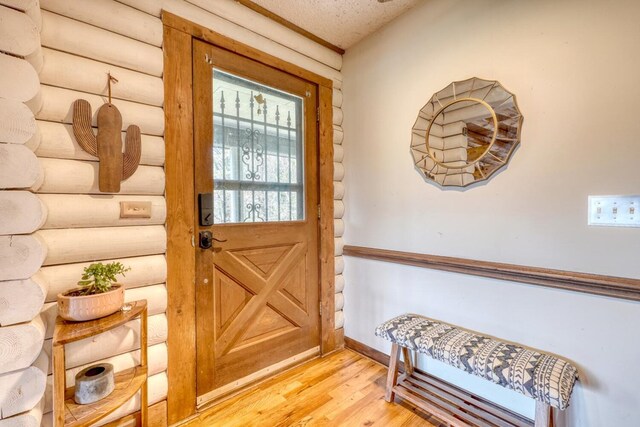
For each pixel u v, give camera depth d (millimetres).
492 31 1597
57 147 1248
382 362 2180
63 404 1019
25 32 987
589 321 1312
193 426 1561
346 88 2426
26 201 992
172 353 1558
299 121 2172
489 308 1626
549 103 1414
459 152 1729
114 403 1160
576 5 1331
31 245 1002
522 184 1505
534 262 1476
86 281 1187
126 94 1424
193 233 1646
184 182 1604
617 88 1238
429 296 1900
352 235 2410
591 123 1302
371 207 2258
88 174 1315
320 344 2293
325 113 2299
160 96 1514
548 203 1427
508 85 1544
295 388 1880
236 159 1853
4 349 953
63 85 1276
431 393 1707
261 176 1972
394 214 2104
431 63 1869
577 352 1343
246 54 1850
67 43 1281
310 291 2236
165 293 1533
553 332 1410
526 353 1375
